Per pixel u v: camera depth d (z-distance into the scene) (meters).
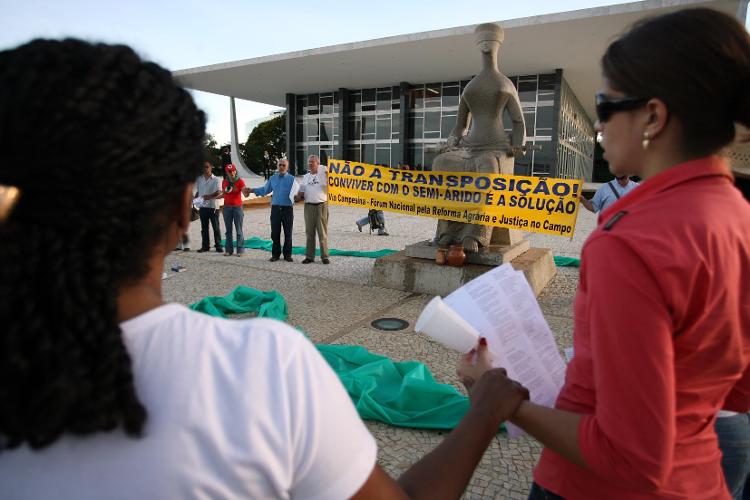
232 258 8.55
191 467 0.61
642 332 0.77
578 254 9.32
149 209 0.66
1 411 0.55
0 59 0.62
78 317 0.57
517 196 5.97
